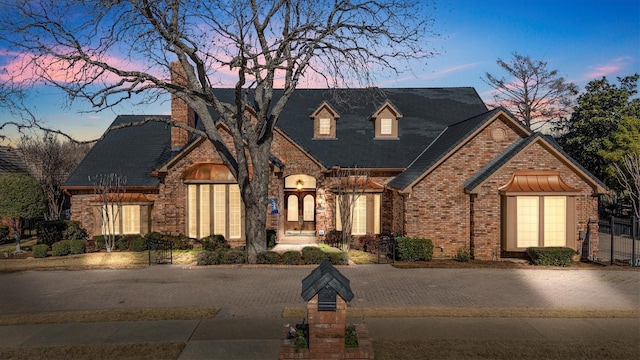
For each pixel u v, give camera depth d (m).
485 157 22.39
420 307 13.72
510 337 11.23
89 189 26.75
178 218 25.98
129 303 14.38
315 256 20.16
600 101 44.19
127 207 26.52
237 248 22.47
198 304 14.20
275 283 16.91
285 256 20.14
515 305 14.02
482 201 21.61
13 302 14.63
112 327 12.06
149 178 27.05
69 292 15.82
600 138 42.41
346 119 30.14
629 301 14.48
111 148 28.92
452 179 22.30
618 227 33.97
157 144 29.09
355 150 28.03
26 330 11.90
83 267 20.03
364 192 24.97
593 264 20.56
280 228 27.20
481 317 12.85
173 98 27.53
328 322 9.60
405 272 18.78
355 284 16.75
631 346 10.61
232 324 12.26
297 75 20.66
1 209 24.45
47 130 18.72
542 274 18.44
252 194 20.64
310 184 31.34
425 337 11.21
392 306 13.88
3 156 36.84
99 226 26.38
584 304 14.13
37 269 19.70
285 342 10.22
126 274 18.62
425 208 22.23
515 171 21.61
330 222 26.80
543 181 21.44
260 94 21.83
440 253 22.23
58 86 18.69
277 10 19.83
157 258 21.97
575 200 21.19
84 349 10.53
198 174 25.06
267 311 13.42
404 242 20.98
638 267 19.80
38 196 25.55
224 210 25.66
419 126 29.88
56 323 12.45
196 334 11.51
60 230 26.08
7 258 22.88
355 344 10.05
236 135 20.72
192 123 28.72
